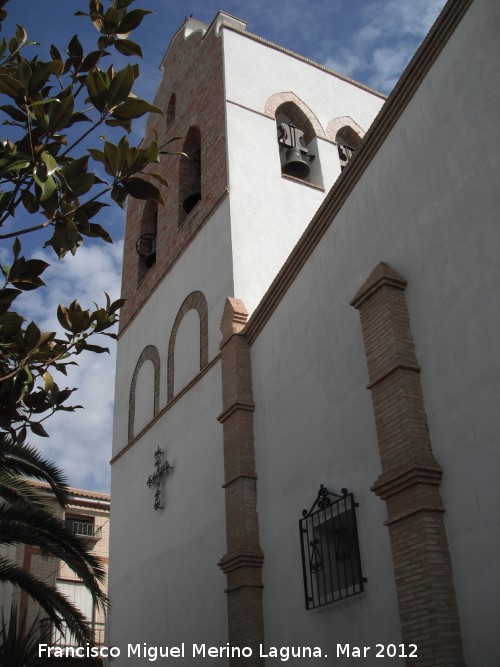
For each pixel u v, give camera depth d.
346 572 10.09
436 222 9.66
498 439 8.05
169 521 15.84
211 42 20.72
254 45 20.44
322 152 19.70
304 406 12.01
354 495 10.20
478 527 8.03
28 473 12.95
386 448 9.36
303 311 12.55
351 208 11.61
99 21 7.38
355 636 9.58
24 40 7.70
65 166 6.84
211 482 14.44
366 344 10.19
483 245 8.78
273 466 12.55
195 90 20.94
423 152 10.14
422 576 8.20
